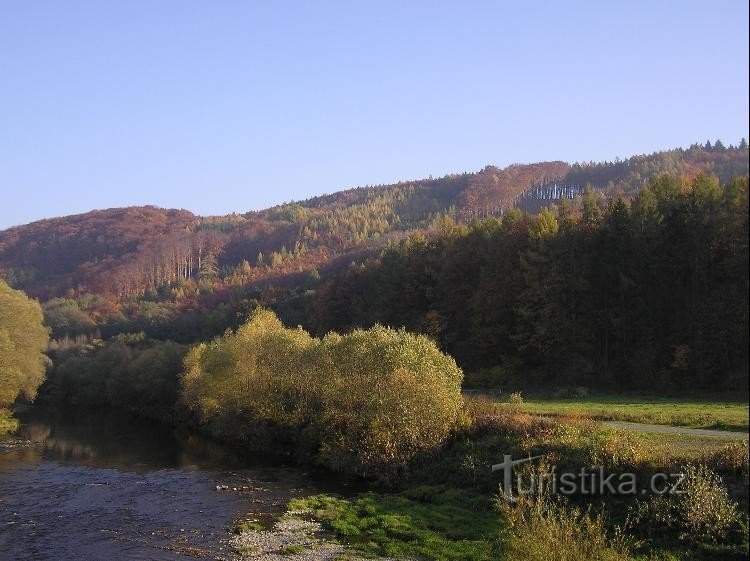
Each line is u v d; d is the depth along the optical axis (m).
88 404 94.94
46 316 132.62
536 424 33.97
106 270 178.75
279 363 53.34
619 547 18.84
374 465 36.94
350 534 27.17
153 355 87.56
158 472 42.66
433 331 77.69
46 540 27.53
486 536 25.33
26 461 47.28
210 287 163.88
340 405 42.59
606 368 60.06
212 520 30.30
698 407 37.91
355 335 46.59
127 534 28.25
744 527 20.42
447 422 36.44
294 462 45.81
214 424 59.94
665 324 50.41
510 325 72.31
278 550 25.61
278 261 176.88
